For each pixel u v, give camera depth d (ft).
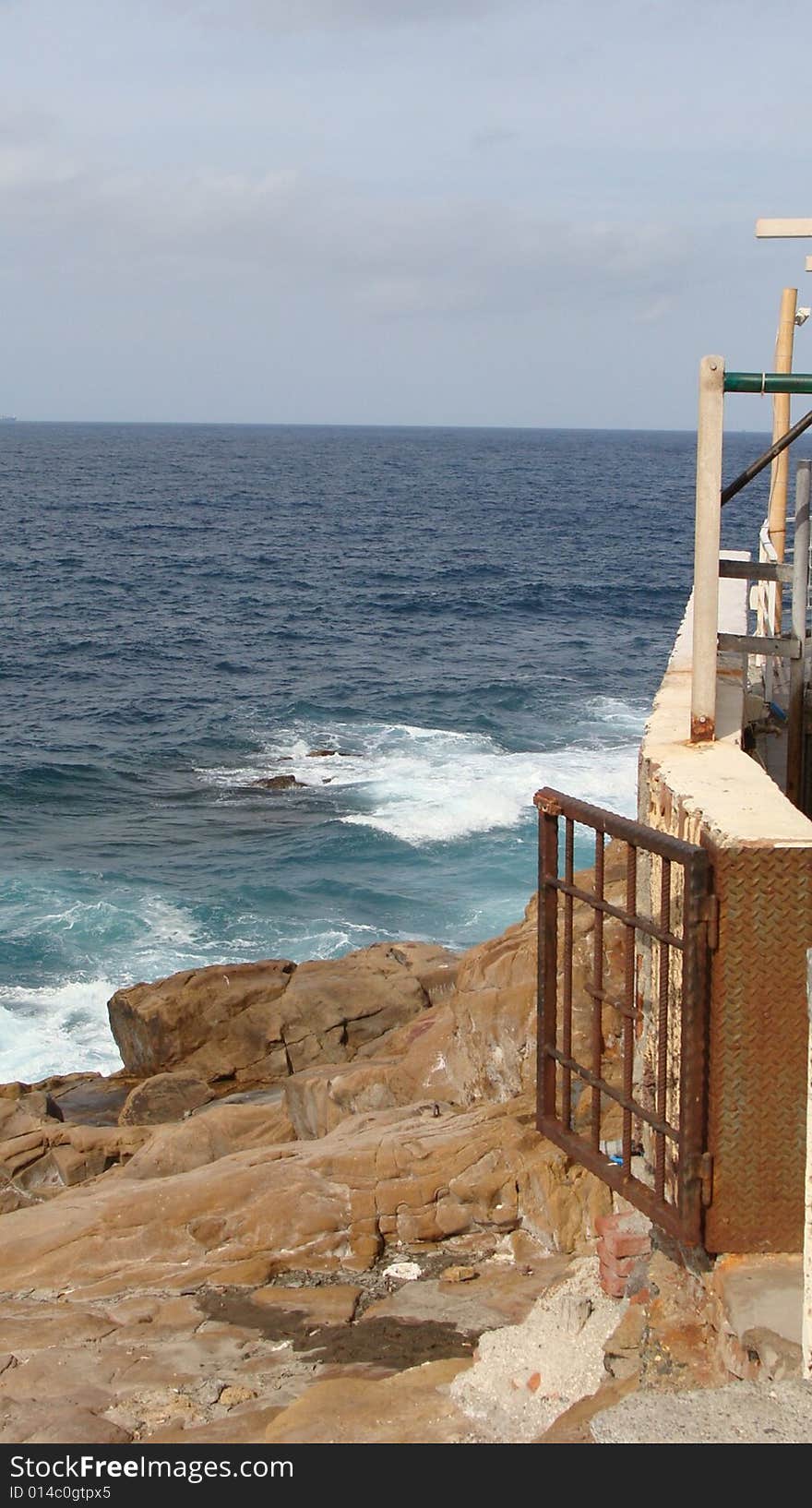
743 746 20.15
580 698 118.32
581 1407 15.53
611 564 224.94
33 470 493.77
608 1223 18.98
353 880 72.33
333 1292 23.93
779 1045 13.34
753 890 13.12
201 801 89.51
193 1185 27.17
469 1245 25.59
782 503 31.14
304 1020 46.83
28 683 130.11
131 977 60.64
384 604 179.83
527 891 70.33
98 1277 25.31
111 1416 19.71
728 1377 13.46
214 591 193.36
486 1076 30.53
